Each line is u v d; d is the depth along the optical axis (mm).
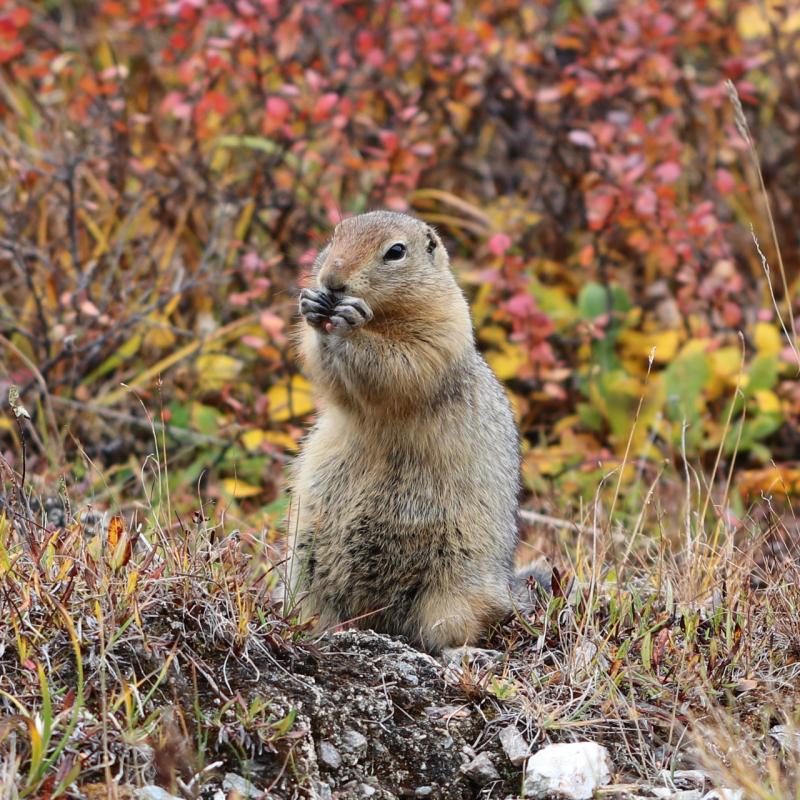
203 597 7551
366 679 7715
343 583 9406
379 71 15102
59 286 12867
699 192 15508
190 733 6812
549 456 12891
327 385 9328
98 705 6742
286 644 7652
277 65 14359
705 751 7172
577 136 13211
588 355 14094
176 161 14141
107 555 7457
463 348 9578
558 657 8336
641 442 13125
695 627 8281
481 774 7250
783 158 15406
